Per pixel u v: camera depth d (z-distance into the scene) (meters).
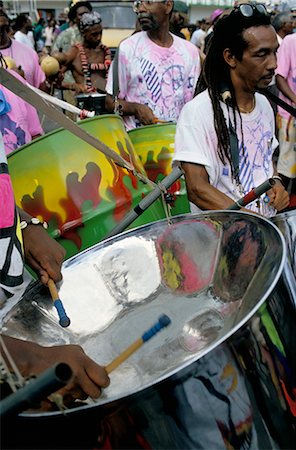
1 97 2.08
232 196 1.75
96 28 4.17
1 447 0.80
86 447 0.85
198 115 1.68
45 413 0.83
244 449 0.90
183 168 1.71
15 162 1.72
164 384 0.85
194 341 1.20
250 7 1.61
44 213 1.74
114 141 1.93
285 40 3.56
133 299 1.39
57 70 3.66
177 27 4.53
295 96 3.53
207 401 0.87
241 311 1.12
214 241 1.35
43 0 12.94
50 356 1.03
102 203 1.82
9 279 1.09
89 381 1.01
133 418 0.85
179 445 0.86
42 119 2.54
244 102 1.71
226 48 1.64
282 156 3.62
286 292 1.00
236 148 1.70
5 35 3.20
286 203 1.74
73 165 1.79
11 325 1.25
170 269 1.40
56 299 1.31
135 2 2.77
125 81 2.85
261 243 1.20
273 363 0.93
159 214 1.96
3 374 0.90
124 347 1.24
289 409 0.95
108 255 1.46
